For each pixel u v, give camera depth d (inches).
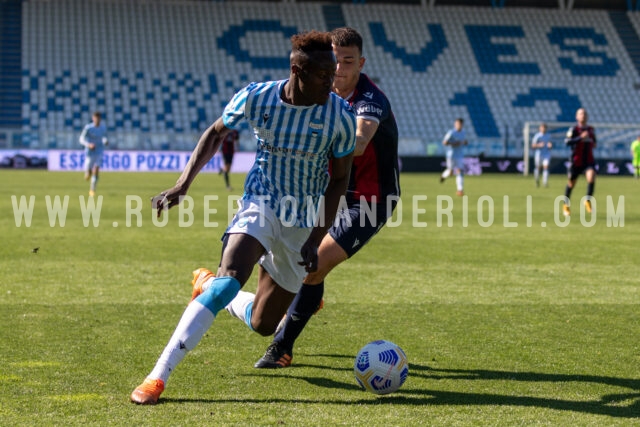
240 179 4200.3
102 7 5821.9
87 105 5334.6
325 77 551.8
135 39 5723.4
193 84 5546.3
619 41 6181.1
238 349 724.7
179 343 558.6
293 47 558.3
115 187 3211.1
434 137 5541.3
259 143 596.7
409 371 657.0
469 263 1315.2
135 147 4997.5
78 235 1633.9
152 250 1417.3
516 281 1133.7
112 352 698.2
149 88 5482.3
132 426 500.7
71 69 5482.3
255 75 5664.4
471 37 6082.7
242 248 576.7
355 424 512.4
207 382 614.2
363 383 583.2
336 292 1031.0
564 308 936.3
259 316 639.8
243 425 506.0
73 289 1016.2
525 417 532.7
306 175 593.6
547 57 6028.5
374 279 1140.5
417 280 1135.0
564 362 688.4
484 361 690.2
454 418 529.3
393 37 6013.8
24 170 4805.6
